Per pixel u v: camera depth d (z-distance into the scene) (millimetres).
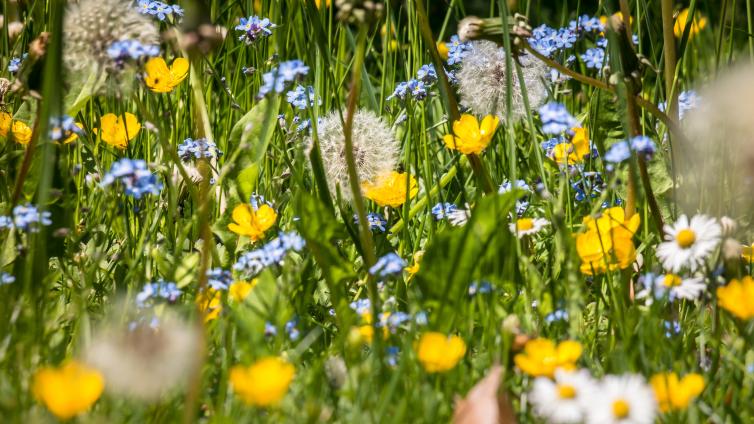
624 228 977
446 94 1062
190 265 1011
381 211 1177
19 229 1019
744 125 928
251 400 824
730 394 912
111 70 977
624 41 1006
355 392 874
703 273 976
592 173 1128
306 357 962
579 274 1000
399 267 954
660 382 857
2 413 855
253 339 911
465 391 895
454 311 956
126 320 940
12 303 952
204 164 1098
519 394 905
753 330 935
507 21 989
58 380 810
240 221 1017
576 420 846
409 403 870
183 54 1182
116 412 855
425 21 1054
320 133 1084
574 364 908
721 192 1018
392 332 945
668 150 1117
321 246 969
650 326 922
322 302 1047
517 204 1099
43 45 993
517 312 983
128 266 1044
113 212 1060
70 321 973
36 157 1065
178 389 885
